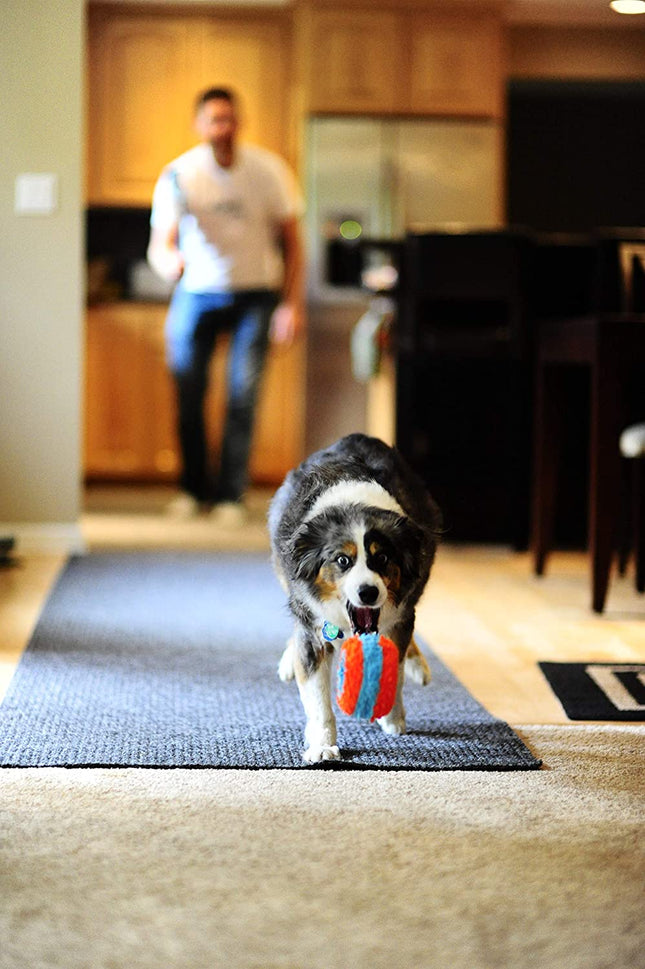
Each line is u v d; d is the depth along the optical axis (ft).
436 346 14.99
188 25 22.40
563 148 25.66
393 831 5.51
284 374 22.71
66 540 14.40
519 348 14.94
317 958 4.30
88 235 23.29
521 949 4.38
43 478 14.35
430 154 21.80
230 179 17.40
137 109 22.50
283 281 18.22
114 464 22.77
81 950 4.34
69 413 14.33
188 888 4.85
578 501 15.31
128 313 22.50
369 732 7.09
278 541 6.73
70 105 13.99
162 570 13.10
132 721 7.26
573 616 10.96
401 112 21.97
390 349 16.16
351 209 21.75
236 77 22.56
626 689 8.22
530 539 15.24
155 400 22.70
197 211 17.43
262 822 5.60
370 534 6.10
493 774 6.38
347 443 7.29
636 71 23.50
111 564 13.46
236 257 17.57
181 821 5.59
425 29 21.85
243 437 17.80
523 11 22.52
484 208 21.94
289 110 22.67
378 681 6.23
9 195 14.05
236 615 10.72
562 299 15.15
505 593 12.17
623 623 10.66
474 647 9.64
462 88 21.97
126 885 4.88
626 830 5.58
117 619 10.45
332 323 21.84
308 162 21.71
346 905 4.72
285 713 7.50
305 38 21.77
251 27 22.47
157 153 22.61
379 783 6.19
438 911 4.68
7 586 11.98
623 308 13.07
